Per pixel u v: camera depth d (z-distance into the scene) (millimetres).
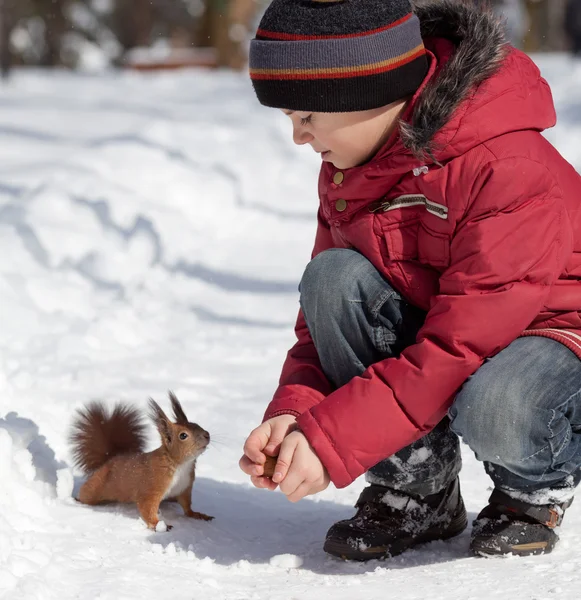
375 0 2295
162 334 4812
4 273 4992
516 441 2203
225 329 4945
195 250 6703
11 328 4562
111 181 7430
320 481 2211
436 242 2357
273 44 2305
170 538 2469
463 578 2201
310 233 7527
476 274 2227
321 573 2309
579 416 2312
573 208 2359
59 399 3631
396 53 2297
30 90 16656
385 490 2486
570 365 2256
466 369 2219
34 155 8797
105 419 2818
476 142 2277
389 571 2299
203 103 13891
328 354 2471
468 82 2277
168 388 3908
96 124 11281
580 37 18953
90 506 2680
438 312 2248
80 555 2264
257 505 2820
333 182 2500
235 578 2256
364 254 2494
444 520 2508
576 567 2244
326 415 2213
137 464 2596
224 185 7906
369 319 2441
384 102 2326
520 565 2285
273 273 6301
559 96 12906
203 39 28344
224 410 3654
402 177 2406
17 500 2494
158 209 6973
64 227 6117
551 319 2365
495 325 2209
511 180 2238
